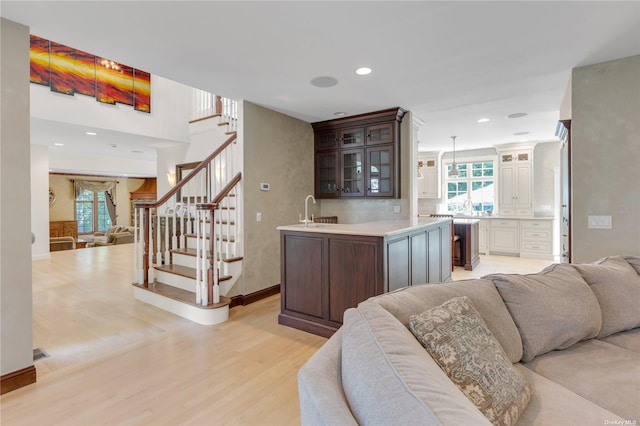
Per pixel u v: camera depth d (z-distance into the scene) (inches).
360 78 130.5
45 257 261.4
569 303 73.5
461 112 182.7
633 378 60.3
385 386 35.8
